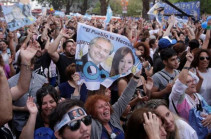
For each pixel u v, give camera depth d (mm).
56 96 3557
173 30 10531
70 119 2562
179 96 3914
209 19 7301
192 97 4188
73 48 5832
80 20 14453
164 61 4898
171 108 4000
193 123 3834
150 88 4492
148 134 2492
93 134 3266
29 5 8727
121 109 3744
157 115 2814
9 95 2365
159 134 2594
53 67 6781
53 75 6820
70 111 2596
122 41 4867
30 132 3068
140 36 11328
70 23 13047
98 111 3344
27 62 3035
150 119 2543
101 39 4852
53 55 5656
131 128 2693
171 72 4902
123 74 4824
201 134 3777
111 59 4836
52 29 9844
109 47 4848
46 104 3494
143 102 4383
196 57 4906
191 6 14555
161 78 4812
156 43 7867
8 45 8055
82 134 2582
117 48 4859
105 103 3379
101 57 4824
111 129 3457
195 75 4684
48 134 3158
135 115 2701
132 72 4832
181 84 3857
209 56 4863
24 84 3031
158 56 6305
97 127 3303
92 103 3379
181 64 5164
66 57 5871
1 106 2312
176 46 6039
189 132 3148
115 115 3670
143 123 2621
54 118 2639
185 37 10312
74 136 2559
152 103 3102
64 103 2641
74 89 4738
